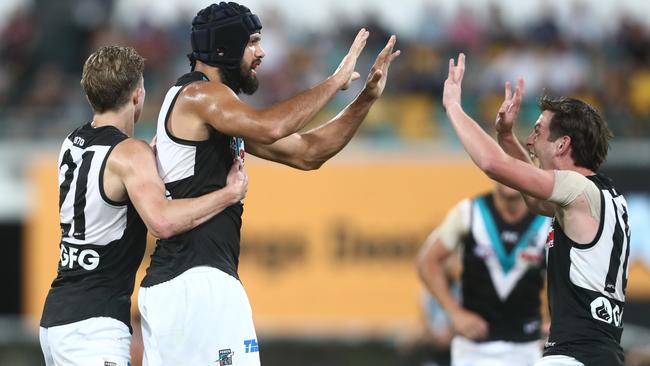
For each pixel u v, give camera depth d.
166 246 18.91
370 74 20.42
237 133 18.22
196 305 18.39
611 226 18.42
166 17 56.25
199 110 18.39
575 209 18.33
